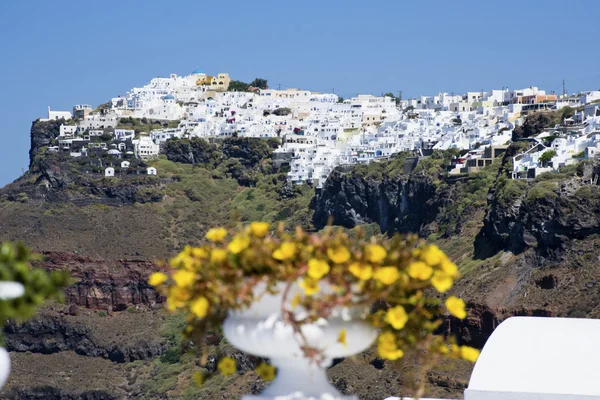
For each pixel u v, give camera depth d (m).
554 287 168.62
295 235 18.55
